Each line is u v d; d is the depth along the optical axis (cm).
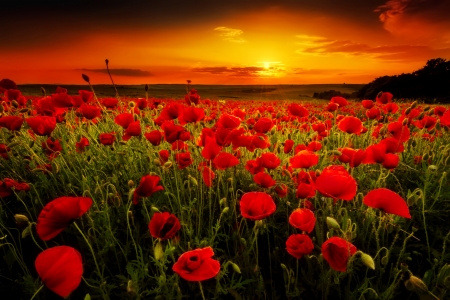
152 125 394
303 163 226
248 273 192
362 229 219
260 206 164
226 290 170
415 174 313
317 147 299
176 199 238
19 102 423
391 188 296
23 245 228
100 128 461
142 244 220
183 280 194
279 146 343
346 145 398
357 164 214
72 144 341
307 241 153
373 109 398
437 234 214
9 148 278
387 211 152
